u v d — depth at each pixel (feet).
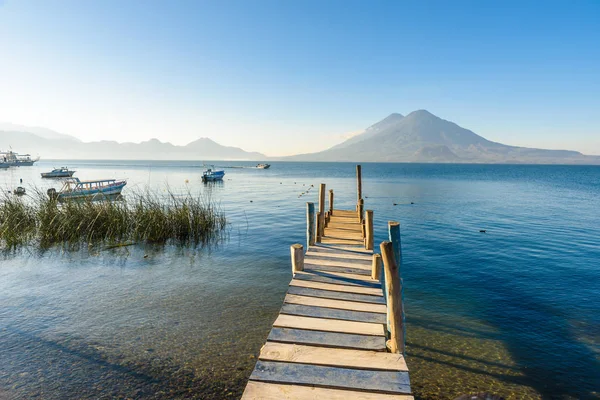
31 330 29.81
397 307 18.54
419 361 25.71
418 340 28.84
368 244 33.99
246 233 72.49
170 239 64.49
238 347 27.20
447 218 95.50
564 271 48.01
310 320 19.90
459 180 309.42
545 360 25.93
